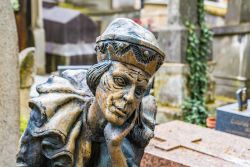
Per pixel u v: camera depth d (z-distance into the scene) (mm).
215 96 8391
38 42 9711
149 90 1837
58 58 10188
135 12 13711
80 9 12891
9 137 1361
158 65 1545
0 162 1336
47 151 1586
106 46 1498
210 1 12914
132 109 1494
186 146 3424
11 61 1358
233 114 5098
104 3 13195
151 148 3379
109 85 1471
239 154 3299
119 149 1525
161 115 6773
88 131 1617
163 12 12156
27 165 1634
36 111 1617
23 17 9438
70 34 10398
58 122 1575
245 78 8562
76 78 1771
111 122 1471
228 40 8750
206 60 7238
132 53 1453
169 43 6914
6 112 1352
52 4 11047
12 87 1365
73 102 1644
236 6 8727
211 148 3412
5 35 1338
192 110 6848
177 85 6844
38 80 8438
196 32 7023
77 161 1599
